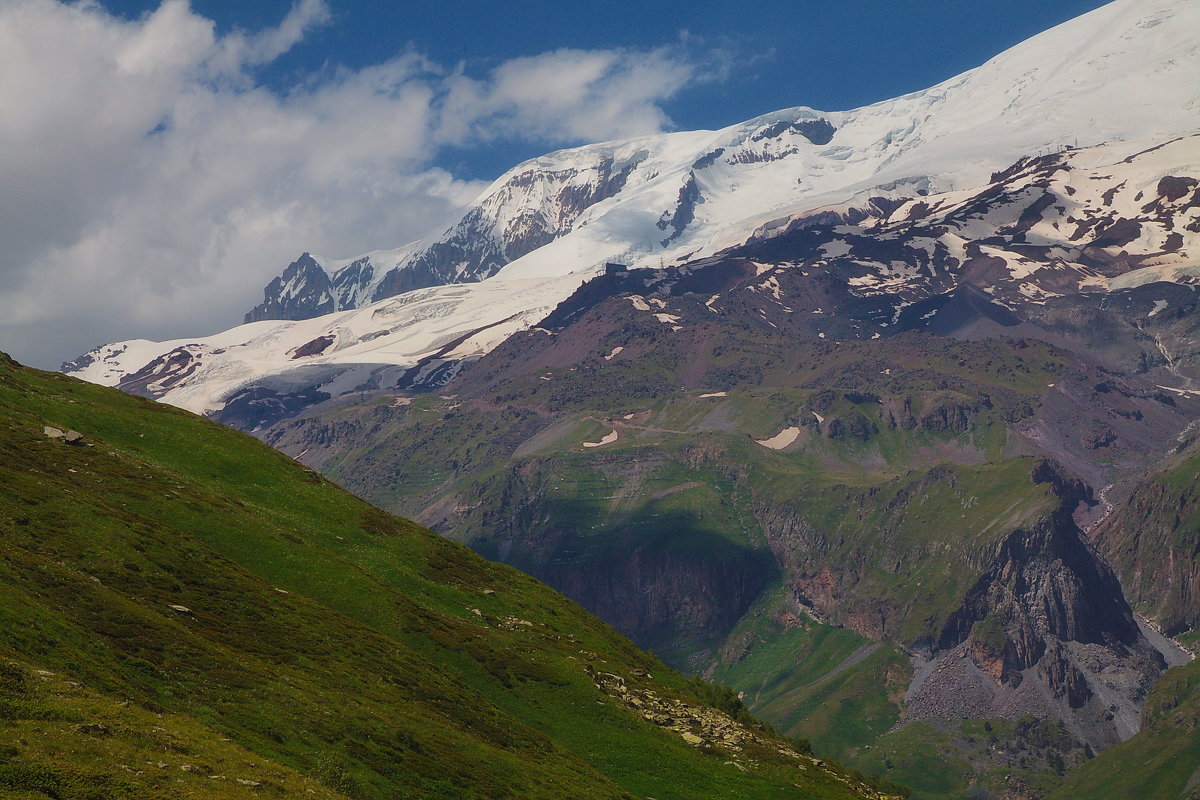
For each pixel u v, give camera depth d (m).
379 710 139.75
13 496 154.75
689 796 162.62
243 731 114.12
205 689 120.81
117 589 140.75
